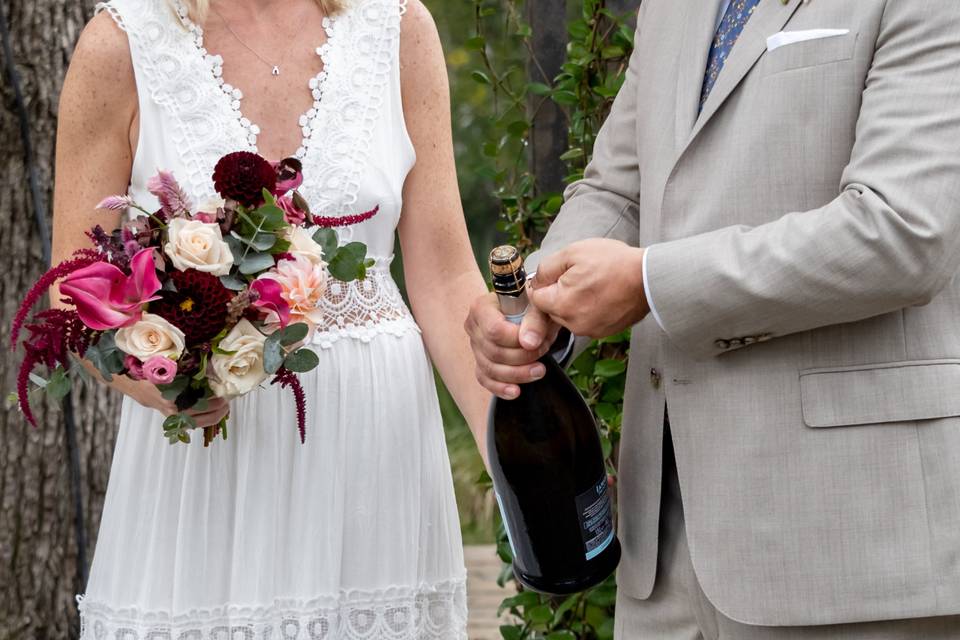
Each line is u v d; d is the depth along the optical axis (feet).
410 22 8.11
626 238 7.27
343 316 7.66
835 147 5.95
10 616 10.70
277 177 6.68
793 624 5.98
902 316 5.93
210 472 7.44
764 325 5.82
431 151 8.21
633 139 7.33
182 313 6.28
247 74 7.70
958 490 5.82
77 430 10.84
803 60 6.01
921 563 5.82
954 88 5.53
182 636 7.37
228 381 6.36
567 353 6.79
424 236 8.23
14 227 10.72
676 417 6.32
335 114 7.75
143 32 7.50
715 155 6.28
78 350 6.39
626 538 6.81
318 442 7.50
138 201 7.63
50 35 10.69
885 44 5.79
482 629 14.88
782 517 5.99
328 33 7.88
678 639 6.72
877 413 5.88
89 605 7.59
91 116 7.50
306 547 7.45
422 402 7.92
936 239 5.43
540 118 10.88
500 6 11.74
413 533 7.72
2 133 10.67
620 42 10.31
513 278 6.12
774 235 5.71
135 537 7.48
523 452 6.48
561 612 10.26
